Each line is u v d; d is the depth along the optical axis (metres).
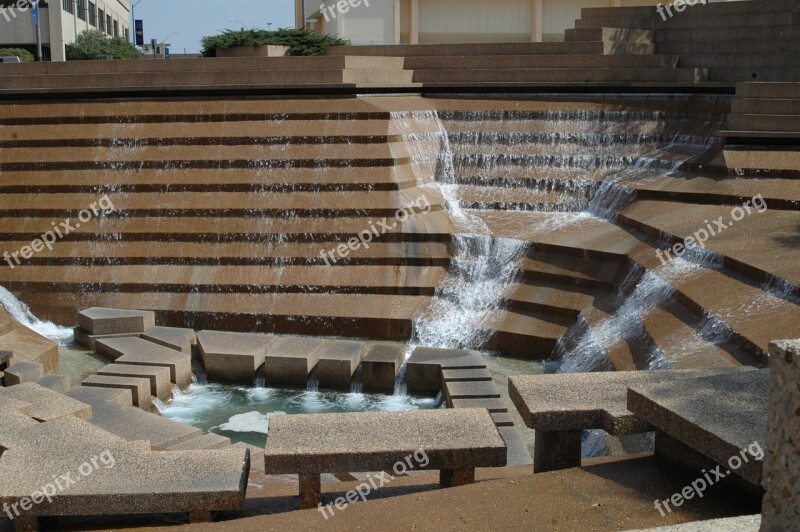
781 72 20.45
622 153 19.78
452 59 23.30
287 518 6.02
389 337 16.28
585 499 6.00
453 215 18.64
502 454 6.76
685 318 12.30
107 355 15.14
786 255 12.48
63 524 6.87
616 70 21.67
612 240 16.22
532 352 15.20
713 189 15.81
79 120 19.62
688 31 23.00
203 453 7.38
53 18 44.97
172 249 17.67
